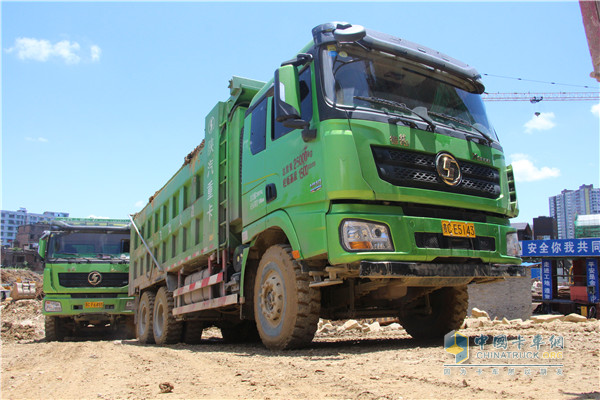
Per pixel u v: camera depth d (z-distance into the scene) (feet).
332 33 17.76
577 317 26.30
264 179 20.35
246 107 24.61
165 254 35.65
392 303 21.24
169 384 12.14
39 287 118.21
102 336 55.21
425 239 16.46
